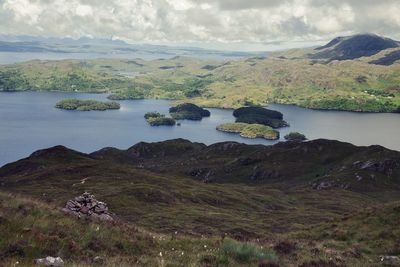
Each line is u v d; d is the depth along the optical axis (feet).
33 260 54.80
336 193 592.60
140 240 78.95
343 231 126.52
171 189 464.65
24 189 443.32
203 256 69.31
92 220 82.89
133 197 383.45
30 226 67.36
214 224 296.71
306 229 144.46
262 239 106.32
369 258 90.94
